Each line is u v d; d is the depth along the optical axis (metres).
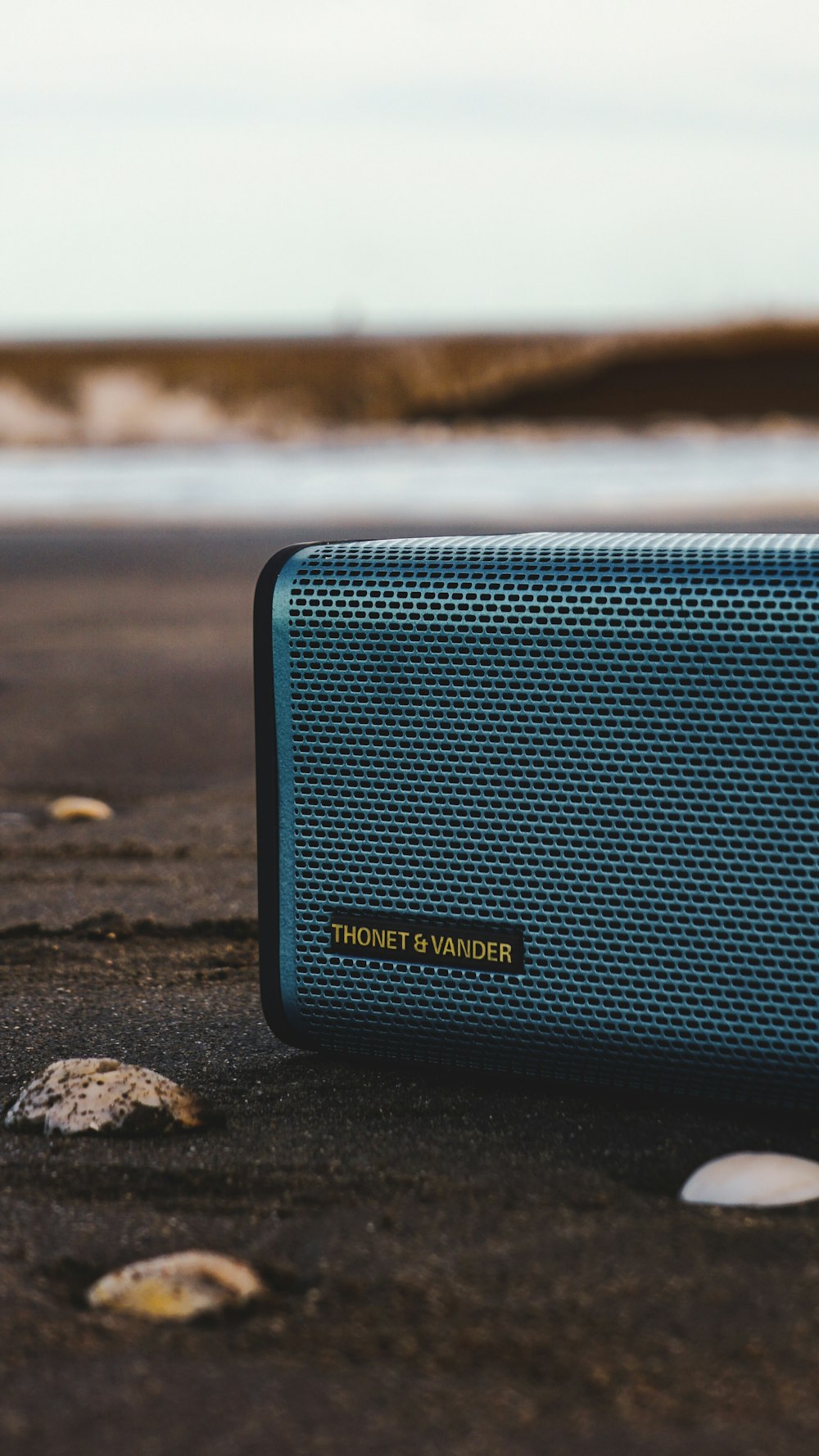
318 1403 0.43
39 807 0.82
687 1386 0.43
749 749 0.49
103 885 0.69
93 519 2.50
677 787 0.50
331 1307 0.45
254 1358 0.44
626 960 0.50
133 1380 0.43
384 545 0.53
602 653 0.50
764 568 0.49
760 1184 0.48
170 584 1.70
